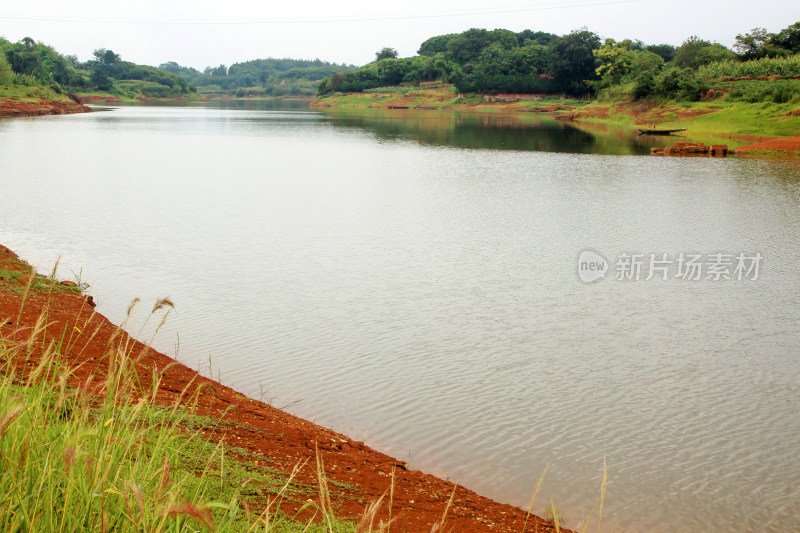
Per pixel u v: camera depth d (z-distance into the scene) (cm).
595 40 16812
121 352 515
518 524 723
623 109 11488
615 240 2372
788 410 1094
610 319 1540
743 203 3169
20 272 1569
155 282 1755
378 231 2491
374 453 881
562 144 7006
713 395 1153
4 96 12756
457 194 3462
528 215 2856
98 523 382
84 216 2648
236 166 4662
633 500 834
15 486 362
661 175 4309
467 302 1648
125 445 451
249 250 2153
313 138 7650
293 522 559
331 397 1100
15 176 3797
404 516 659
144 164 4619
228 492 570
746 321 1531
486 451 942
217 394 968
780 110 8088
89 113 13812
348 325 1462
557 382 1192
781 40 12762
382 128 9762
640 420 1051
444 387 1155
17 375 676
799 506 830
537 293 1734
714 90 9925
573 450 956
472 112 16238
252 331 1404
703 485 873
